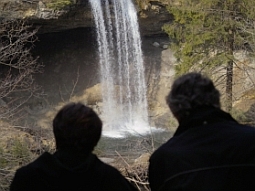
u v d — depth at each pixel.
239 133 2.66
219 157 2.59
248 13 19.50
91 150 2.67
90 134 2.62
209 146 2.63
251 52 20.88
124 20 26.16
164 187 2.64
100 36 26.11
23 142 13.22
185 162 2.61
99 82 28.47
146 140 14.03
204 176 2.56
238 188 2.55
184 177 2.58
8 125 14.77
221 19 20.12
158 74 28.77
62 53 27.97
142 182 9.62
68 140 2.60
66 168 2.57
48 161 2.60
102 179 2.64
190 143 2.68
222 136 2.66
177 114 2.79
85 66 28.44
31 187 2.53
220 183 2.54
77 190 2.57
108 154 16.20
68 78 28.19
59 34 26.78
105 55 27.38
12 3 20.78
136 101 29.11
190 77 2.82
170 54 28.08
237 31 19.98
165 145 2.73
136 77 28.98
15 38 21.25
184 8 20.55
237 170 2.57
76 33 27.00
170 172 2.62
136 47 27.34
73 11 23.30
